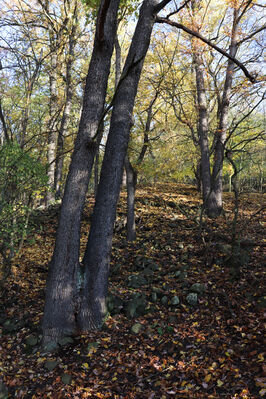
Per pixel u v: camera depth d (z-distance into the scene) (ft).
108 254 17.75
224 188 71.10
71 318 16.69
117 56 28.78
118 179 17.83
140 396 12.60
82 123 16.81
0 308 21.35
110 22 16.61
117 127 17.85
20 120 29.19
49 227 38.65
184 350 15.01
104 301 17.69
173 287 20.57
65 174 63.46
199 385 12.62
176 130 51.80
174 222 34.24
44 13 34.04
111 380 13.76
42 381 14.20
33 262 28.86
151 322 17.66
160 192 51.72
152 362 14.48
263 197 46.88
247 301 17.33
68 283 16.55
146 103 32.86
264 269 19.99
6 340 17.80
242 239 24.41
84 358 15.20
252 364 12.86
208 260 23.02
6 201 20.63
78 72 41.57
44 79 40.86
